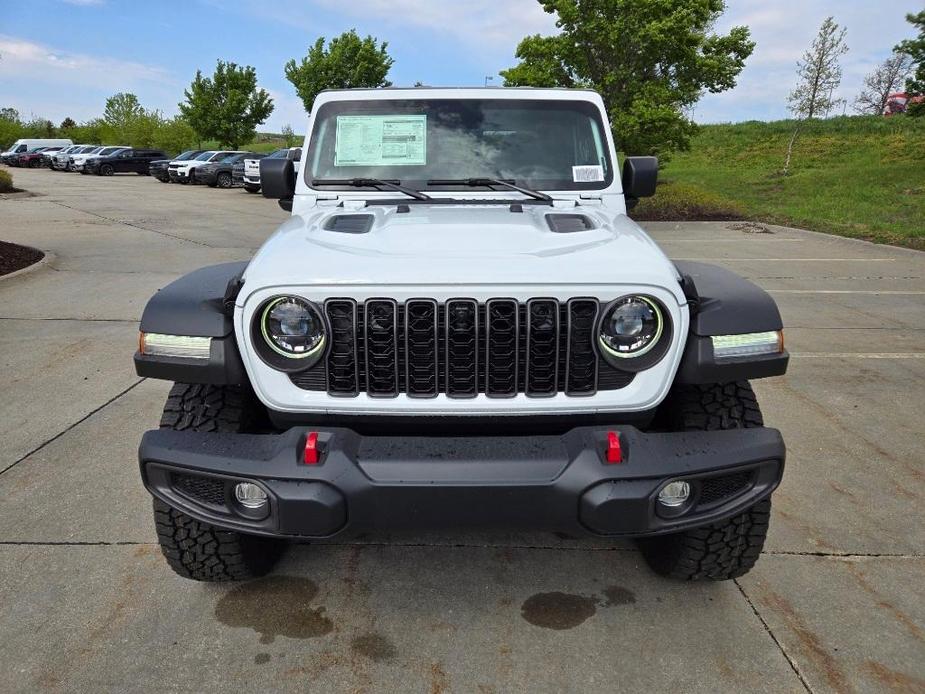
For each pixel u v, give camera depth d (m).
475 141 3.51
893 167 22.98
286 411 2.36
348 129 3.53
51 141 47.47
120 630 2.66
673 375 2.35
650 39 16.39
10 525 3.33
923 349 6.31
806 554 3.15
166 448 2.31
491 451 2.20
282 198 3.67
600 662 2.51
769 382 5.43
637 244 2.54
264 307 2.30
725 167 28.64
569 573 3.04
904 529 3.35
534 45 17.69
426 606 2.82
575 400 2.33
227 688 2.39
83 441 4.25
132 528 3.33
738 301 2.45
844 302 8.23
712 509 2.34
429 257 2.32
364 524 2.22
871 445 4.29
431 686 2.40
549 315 2.28
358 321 2.27
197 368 2.36
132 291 8.45
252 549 2.85
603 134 3.55
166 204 20.58
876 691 2.37
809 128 32.22
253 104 36.69
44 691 2.37
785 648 2.57
